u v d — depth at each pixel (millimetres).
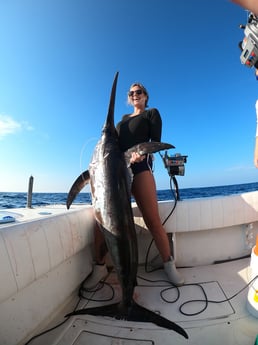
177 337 1486
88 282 2102
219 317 1657
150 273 2426
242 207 2605
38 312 1556
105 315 1706
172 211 2473
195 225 2488
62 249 1719
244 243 2691
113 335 1528
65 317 1730
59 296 1776
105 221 1930
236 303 1810
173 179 2506
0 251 1216
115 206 1918
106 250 2189
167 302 1884
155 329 1565
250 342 1406
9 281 1238
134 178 2240
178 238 2551
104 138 2146
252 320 1604
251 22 1365
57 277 1780
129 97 2666
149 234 2574
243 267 2424
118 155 2104
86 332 1562
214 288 2049
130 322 1646
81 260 2133
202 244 2582
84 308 1855
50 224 1638
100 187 2004
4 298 1207
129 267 1848
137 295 2008
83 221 2090
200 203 2506
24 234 1393
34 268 1421
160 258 2549
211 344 1415
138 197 2246
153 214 2205
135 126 2416
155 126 2365
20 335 1403
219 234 2619
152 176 2260
